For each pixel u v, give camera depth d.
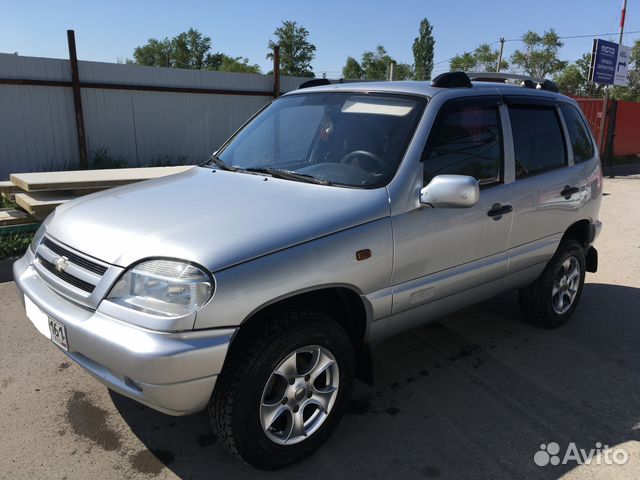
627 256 6.96
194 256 2.33
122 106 10.31
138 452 2.88
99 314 2.41
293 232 2.57
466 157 3.44
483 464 2.86
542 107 4.19
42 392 3.40
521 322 4.72
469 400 3.47
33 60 9.11
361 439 3.04
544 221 4.03
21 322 4.36
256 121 4.13
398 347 4.21
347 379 2.91
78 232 2.71
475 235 3.44
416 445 3.00
